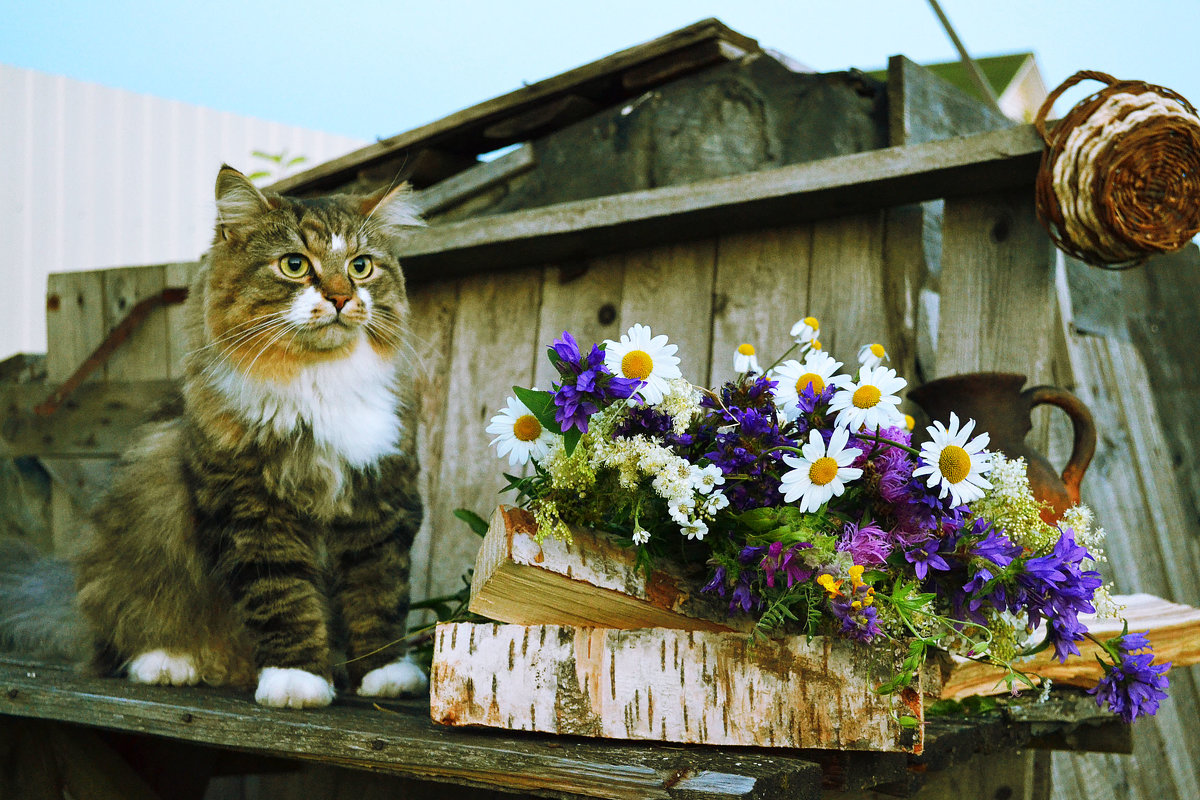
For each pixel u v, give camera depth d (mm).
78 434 3912
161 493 2354
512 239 3006
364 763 1634
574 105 3381
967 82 4633
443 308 3459
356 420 2256
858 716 1399
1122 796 2982
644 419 1462
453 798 2344
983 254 2467
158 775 2627
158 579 2328
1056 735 2232
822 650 1419
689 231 2908
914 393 2320
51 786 2279
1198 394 3740
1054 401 2211
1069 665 1976
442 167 3752
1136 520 3240
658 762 1312
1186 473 3621
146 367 3896
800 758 1404
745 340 2848
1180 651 2039
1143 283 3775
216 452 2172
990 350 2428
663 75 3213
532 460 1543
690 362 2922
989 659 1557
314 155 6363
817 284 2756
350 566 2316
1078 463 2195
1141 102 2072
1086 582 1440
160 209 5848
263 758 2793
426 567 3293
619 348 1462
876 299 2654
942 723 1809
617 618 1504
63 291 4062
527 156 3396
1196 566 3439
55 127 5543
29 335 5418
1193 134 2045
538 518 1433
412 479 2396
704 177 3104
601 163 3277
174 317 3852
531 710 1493
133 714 1872
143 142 5805
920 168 2346
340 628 2414
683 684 1446
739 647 1438
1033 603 1466
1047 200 2135
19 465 4016
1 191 5375
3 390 4035
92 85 5664
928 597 1396
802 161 2992
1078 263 3480
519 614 1537
